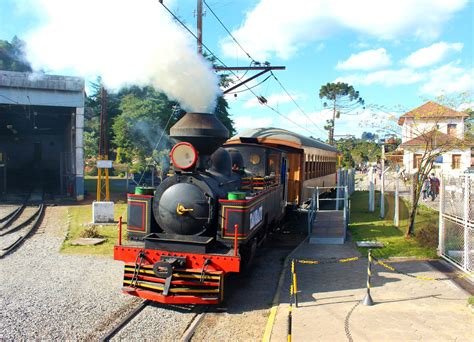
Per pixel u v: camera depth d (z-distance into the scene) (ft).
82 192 71.10
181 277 21.97
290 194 47.14
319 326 19.08
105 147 55.52
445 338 17.66
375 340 17.52
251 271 29.58
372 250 34.63
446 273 27.78
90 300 22.70
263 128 52.54
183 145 23.65
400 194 79.92
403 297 23.02
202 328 19.36
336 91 182.91
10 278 26.66
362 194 85.30
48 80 66.69
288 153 46.98
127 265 22.90
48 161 104.53
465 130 40.45
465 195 27.73
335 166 85.05
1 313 20.52
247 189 29.78
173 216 23.50
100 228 45.29
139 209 24.90
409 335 17.97
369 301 21.89
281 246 37.88
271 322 19.69
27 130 100.48
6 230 43.45
